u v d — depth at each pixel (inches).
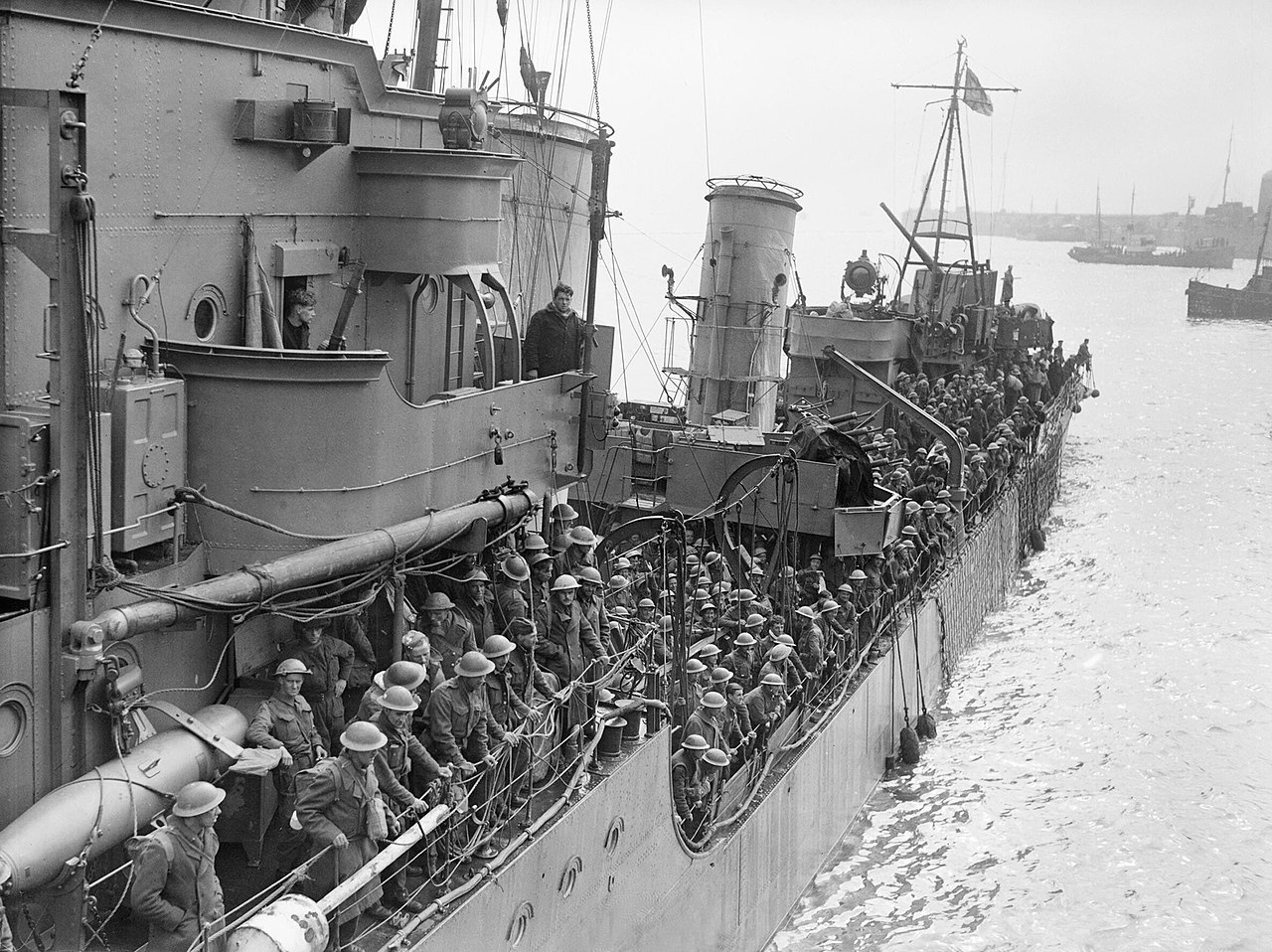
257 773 417.1
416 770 458.6
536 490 633.0
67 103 364.8
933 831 969.5
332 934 401.7
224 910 402.6
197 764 407.8
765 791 769.6
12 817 374.0
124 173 452.4
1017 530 1704.0
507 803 502.3
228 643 457.4
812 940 806.5
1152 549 1854.1
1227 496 2223.2
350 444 472.7
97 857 402.3
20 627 370.6
